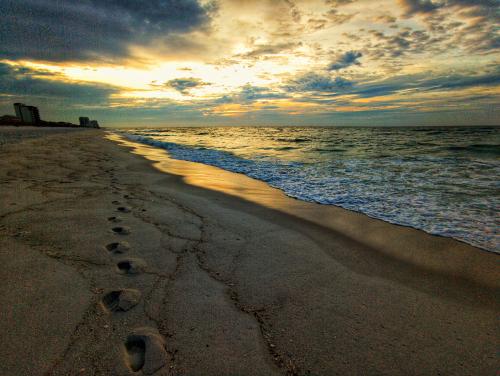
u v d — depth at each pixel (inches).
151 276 96.8
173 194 214.4
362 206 195.9
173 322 74.7
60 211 153.4
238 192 235.6
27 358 60.1
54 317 72.9
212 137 1401.3
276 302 86.7
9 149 433.1
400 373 62.6
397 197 217.6
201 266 106.3
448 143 749.3
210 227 147.8
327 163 412.5
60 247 111.7
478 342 72.6
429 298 91.9
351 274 106.3
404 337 73.6
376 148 648.4
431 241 137.6
